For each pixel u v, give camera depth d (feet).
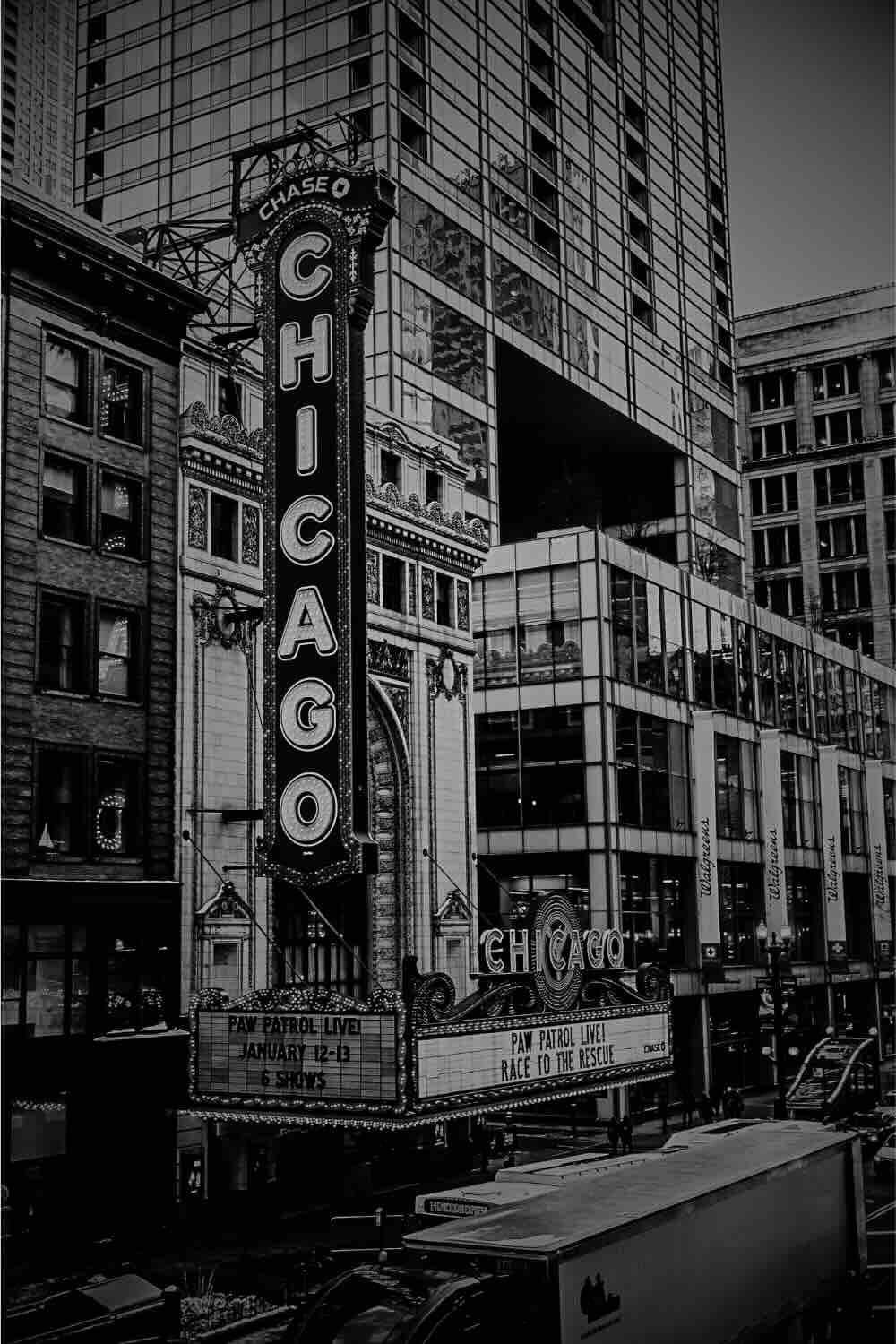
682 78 304.91
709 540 292.40
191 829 122.62
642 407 268.41
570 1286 52.26
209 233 135.64
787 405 352.49
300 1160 128.57
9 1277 91.40
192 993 115.24
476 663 201.26
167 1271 93.86
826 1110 162.81
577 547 195.52
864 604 333.42
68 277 116.16
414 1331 50.01
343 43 205.05
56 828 112.06
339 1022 105.40
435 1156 140.97
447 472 169.17
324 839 113.19
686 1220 60.29
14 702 108.06
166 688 122.62
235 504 132.87
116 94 222.28
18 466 110.32
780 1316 68.08
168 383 126.82
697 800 210.18
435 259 208.74
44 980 108.17
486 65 228.02
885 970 274.16
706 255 306.55
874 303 341.00
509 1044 113.91
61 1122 107.34
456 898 158.10
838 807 256.11
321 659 115.65
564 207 247.50
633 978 184.75
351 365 119.44
